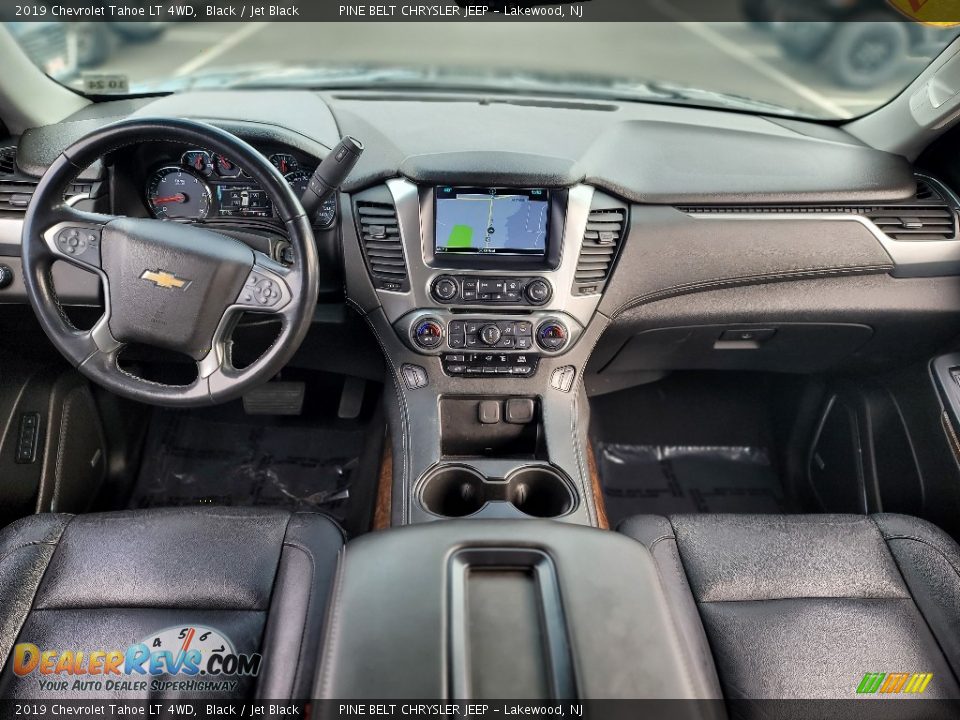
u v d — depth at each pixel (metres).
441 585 1.08
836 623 1.28
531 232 1.71
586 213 1.70
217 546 1.39
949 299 1.88
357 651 1.00
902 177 1.85
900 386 2.11
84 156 1.36
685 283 1.81
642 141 1.88
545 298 1.70
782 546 1.42
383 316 1.75
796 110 2.14
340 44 3.84
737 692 1.18
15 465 1.94
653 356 2.17
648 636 1.03
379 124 1.84
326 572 1.34
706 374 2.70
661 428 2.65
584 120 1.94
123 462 2.36
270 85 2.11
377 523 1.67
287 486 2.40
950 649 1.25
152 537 1.40
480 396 1.74
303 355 2.08
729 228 1.78
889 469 2.14
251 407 2.49
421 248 1.70
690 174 1.80
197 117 1.83
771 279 1.83
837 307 1.90
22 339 1.90
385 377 1.90
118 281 1.41
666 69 3.89
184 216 1.85
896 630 1.27
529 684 0.96
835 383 2.38
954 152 1.84
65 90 1.99
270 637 1.24
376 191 1.71
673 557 1.41
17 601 1.28
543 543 1.16
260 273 1.39
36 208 1.38
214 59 3.26
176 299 1.39
